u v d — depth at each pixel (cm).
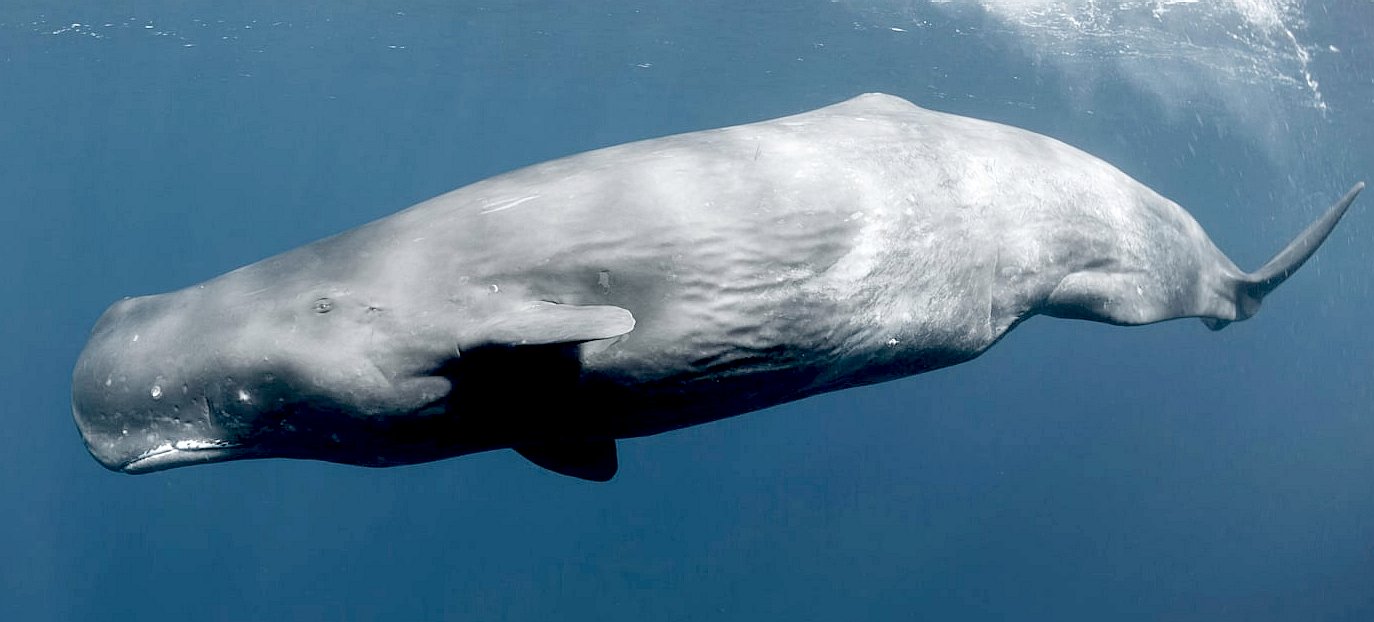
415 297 513
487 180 560
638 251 521
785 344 556
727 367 548
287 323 517
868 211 579
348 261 533
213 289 549
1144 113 3288
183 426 536
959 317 634
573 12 2753
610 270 517
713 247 533
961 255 626
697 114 4391
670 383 545
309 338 513
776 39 2873
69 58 3319
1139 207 757
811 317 559
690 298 527
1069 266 702
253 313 525
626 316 457
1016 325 691
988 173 652
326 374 512
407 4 2722
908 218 596
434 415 532
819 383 605
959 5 2362
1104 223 722
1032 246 671
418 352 508
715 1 2545
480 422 547
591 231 519
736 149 572
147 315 552
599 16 2780
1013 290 668
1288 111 3056
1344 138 3278
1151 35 2448
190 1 2695
